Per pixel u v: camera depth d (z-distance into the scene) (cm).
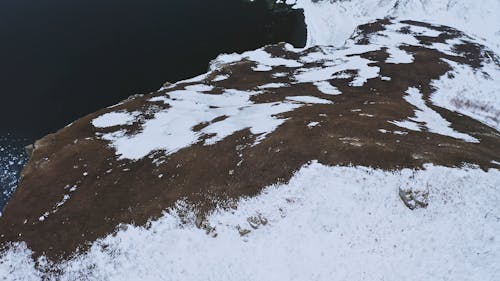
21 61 8312
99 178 4097
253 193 3409
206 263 3056
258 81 6269
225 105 5397
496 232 2909
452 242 2894
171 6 10619
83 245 3388
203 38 9262
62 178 4234
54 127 6850
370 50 7300
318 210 3198
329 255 2953
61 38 9094
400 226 3039
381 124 4141
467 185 3234
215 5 10725
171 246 3209
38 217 3788
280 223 3184
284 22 10044
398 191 3231
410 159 3462
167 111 5278
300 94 5544
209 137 4262
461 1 9406
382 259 2877
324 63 7025
